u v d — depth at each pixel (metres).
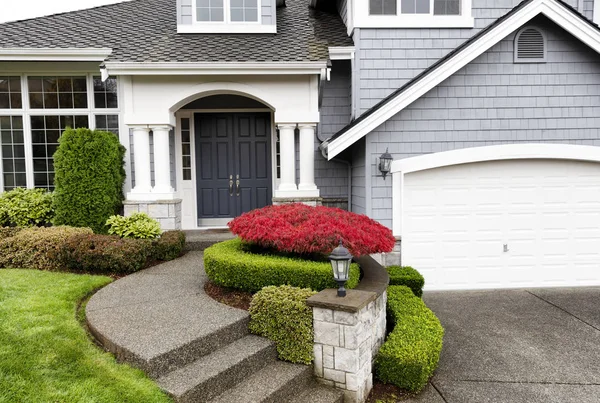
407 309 5.30
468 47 7.33
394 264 7.93
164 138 8.24
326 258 5.36
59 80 9.16
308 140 8.38
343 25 9.91
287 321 4.19
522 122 7.80
